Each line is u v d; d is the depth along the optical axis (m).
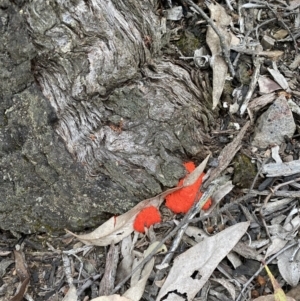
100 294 0.48
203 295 0.48
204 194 0.50
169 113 0.49
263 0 0.58
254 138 0.52
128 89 0.48
